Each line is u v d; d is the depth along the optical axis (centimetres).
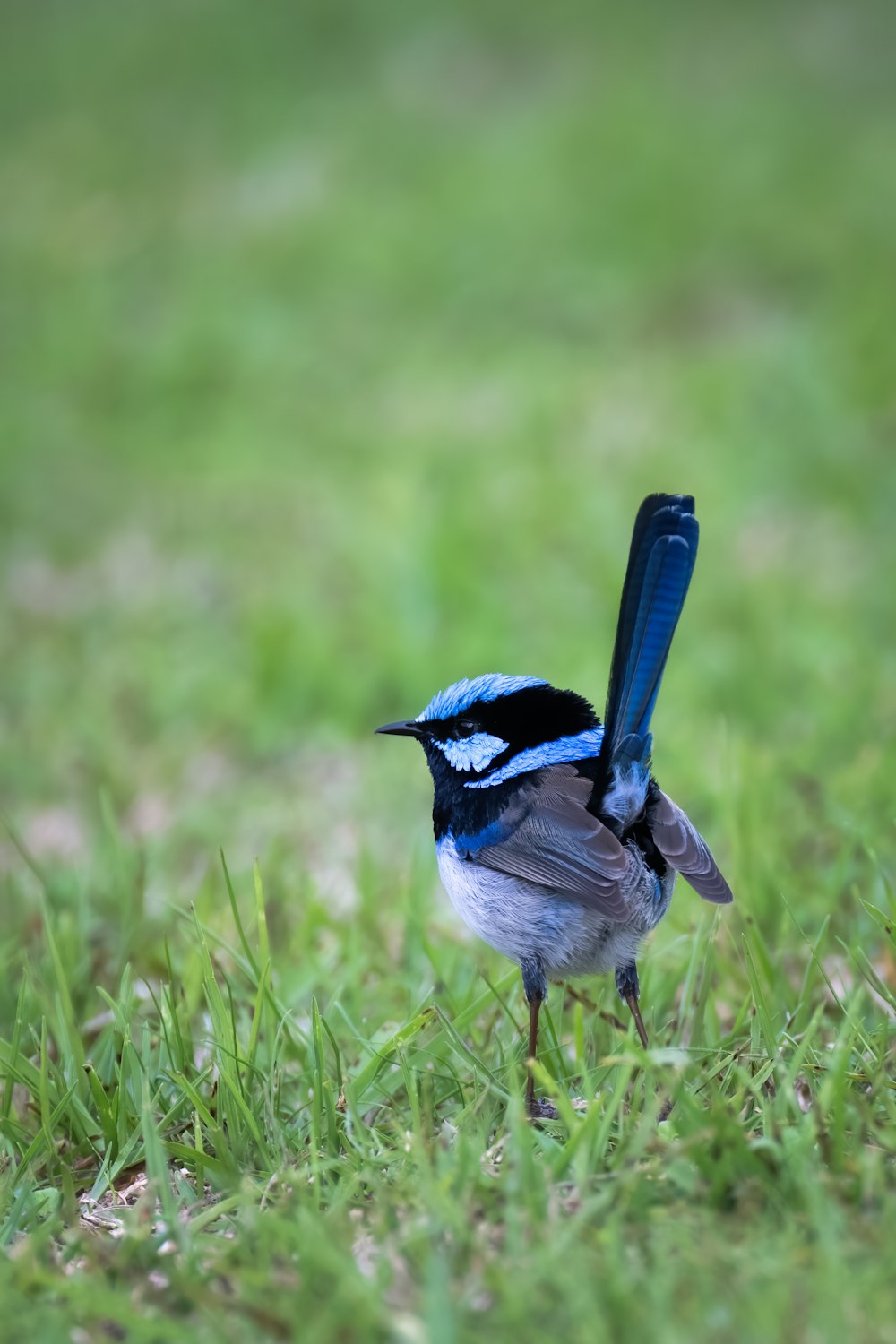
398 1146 757
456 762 870
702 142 3872
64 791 1530
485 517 2150
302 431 2798
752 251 3331
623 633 839
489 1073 808
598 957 848
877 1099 734
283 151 4356
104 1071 908
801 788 1252
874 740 1373
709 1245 610
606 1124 703
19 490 2550
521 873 830
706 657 1659
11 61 5247
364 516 2252
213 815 1430
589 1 4953
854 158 3722
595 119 4069
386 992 1003
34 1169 807
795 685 1595
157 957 1079
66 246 3928
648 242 3428
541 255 3462
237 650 1850
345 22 5031
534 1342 566
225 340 3238
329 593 2003
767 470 2283
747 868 1091
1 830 1427
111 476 2634
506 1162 726
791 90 4200
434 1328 565
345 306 3403
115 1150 818
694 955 928
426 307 3362
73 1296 623
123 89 4928
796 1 4791
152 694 1739
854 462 2269
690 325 3103
